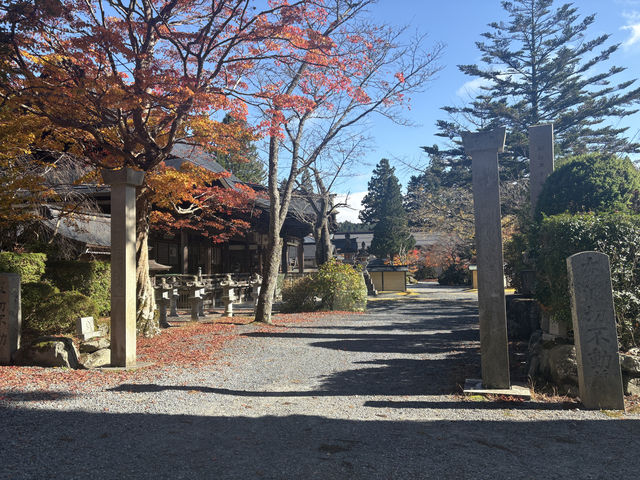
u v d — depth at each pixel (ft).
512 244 39.81
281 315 55.62
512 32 120.57
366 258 143.54
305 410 17.21
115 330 24.88
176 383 21.34
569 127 115.85
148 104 34.14
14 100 28.25
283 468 11.74
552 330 23.61
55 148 36.29
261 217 83.97
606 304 17.19
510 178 109.29
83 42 26.63
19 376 20.72
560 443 13.62
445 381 21.83
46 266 45.24
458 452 12.94
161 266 65.82
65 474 11.14
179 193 40.55
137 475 11.18
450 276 148.15
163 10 30.45
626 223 20.53
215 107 31.14
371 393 19.89
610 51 110.32
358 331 40.73
